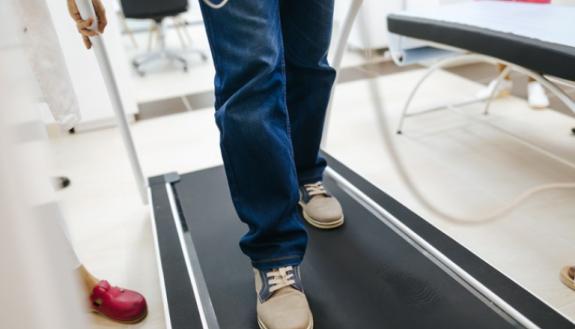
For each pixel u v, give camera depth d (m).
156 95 3.28
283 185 0.94
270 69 0.87
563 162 1.72
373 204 1.43
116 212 1.74
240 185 0.95
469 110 2.44
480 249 1.35
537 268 1.26
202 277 1.18
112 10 2.49
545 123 2.20
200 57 4.36
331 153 2.07
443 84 2.90
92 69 2.56
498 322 0.97
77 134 2.64
